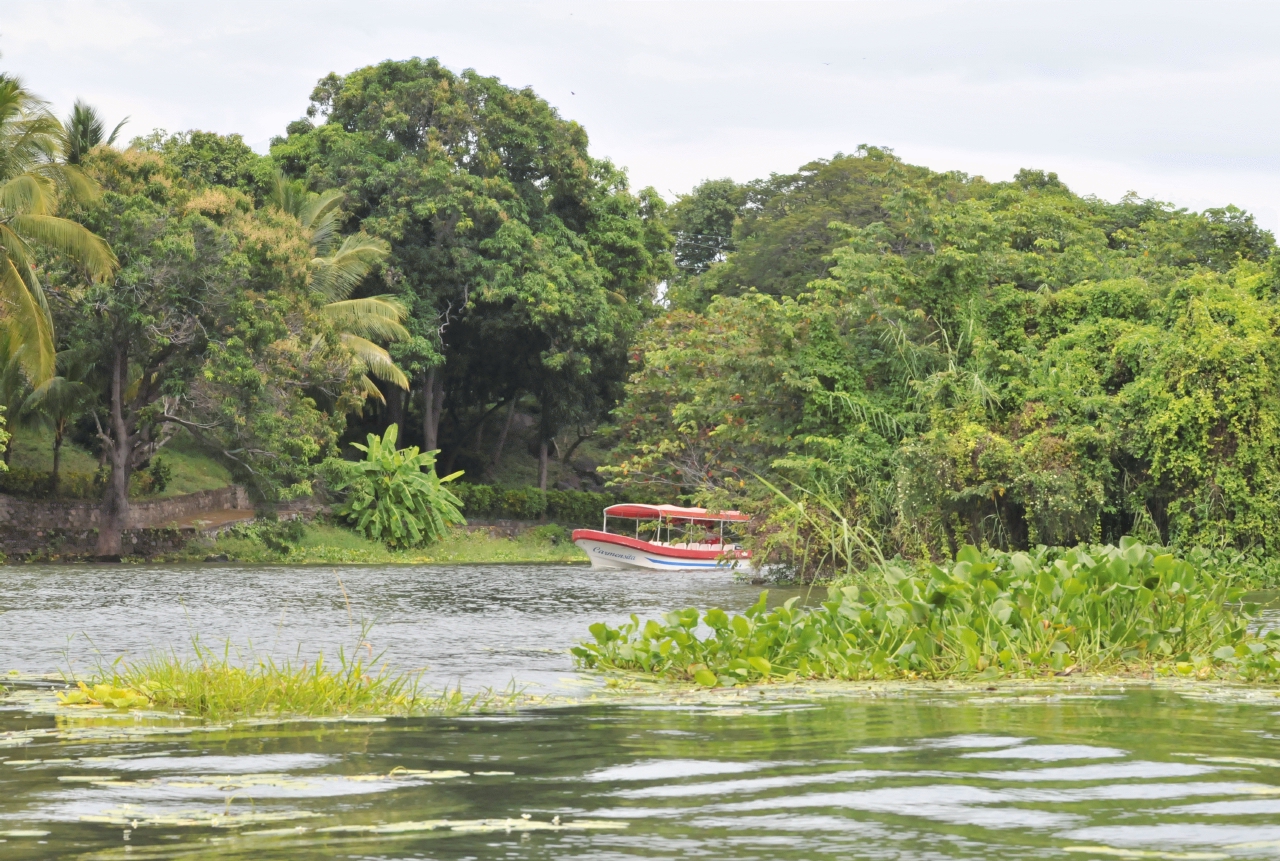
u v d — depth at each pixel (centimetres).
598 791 535
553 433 6256
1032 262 3078
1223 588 1325
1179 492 2522
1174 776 552
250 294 3947
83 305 3775
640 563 4206
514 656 1365
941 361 2761
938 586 1209
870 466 2642
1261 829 438
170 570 3444
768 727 760
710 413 3002
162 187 3897
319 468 4453
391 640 1559
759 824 457
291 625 1772
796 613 1264
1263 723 750
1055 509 2408
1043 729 724
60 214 3662
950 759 608
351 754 661
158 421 4147
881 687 1030
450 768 607
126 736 744
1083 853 402
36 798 529
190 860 409
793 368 2791
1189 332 2547
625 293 6538
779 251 6481
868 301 2814
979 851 408
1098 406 2577
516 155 5950
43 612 1970
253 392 3878
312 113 5903
